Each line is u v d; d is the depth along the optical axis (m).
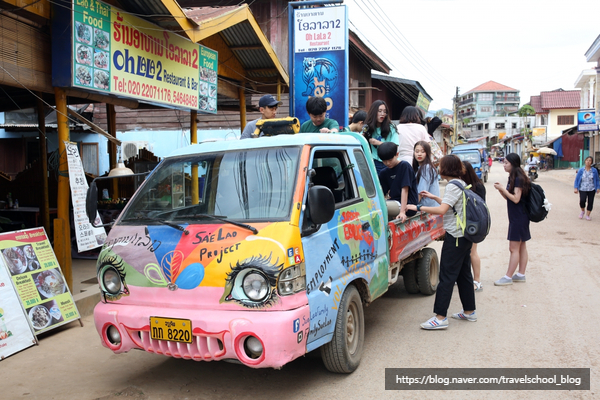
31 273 5.05
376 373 4.02
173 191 3.99
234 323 3.08
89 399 3.70
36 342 4.85
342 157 4.38
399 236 5.02
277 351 3.03
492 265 8.07
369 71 20.92
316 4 9.31
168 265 3.39
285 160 3.74
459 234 4.88
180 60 7.49
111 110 10.40
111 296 3.62
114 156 10.59
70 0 5.25
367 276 4.24
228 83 10.16
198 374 4.11
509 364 4.14
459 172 4.99
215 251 3.30
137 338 3.47
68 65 5.34
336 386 3.79
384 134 6.39
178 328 3.23
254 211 3.52
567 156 43.09
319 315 3.41
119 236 3.74
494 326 5.12
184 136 17.25
